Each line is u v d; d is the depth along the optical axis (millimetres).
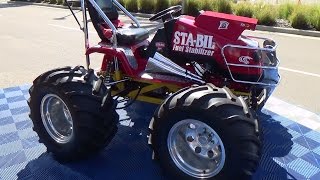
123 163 3078
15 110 4168
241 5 11281
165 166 2711
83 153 3014
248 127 2383
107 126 2936
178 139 2686
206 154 2658
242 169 2418
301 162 3104
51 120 3176
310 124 3920
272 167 3025
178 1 12523
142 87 3451
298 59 6793
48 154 3250
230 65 3057
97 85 2953
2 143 3434
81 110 2836
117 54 3398
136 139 3471
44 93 3061
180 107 2475
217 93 2480
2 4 18047
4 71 6066
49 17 12648
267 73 3203
